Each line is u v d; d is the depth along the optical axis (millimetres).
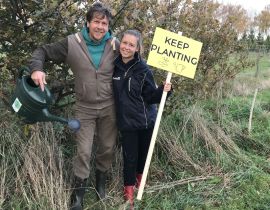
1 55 2318
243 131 3693
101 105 2189
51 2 2125
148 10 2602
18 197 2232
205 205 2525
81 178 2244
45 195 2203
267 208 2568
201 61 3316
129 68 2170
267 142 3611
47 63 2336
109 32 2176
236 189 2760
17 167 2301
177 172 2873
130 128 2240
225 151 3271
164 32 2248
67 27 2268
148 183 2707
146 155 2449
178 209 2492
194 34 3109
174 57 2256
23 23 2262
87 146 2213
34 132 2391
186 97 3098
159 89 2215
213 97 3934
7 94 2344
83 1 2297
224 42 3465
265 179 2918
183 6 2850
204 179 2828
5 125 2361
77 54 2070
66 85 2422
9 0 2207
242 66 3732
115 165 2691
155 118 2363
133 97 2205
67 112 2637
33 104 1869
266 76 6340
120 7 2383
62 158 2465
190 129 3287
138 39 2119
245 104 4297
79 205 2244
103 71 2127
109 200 2422
